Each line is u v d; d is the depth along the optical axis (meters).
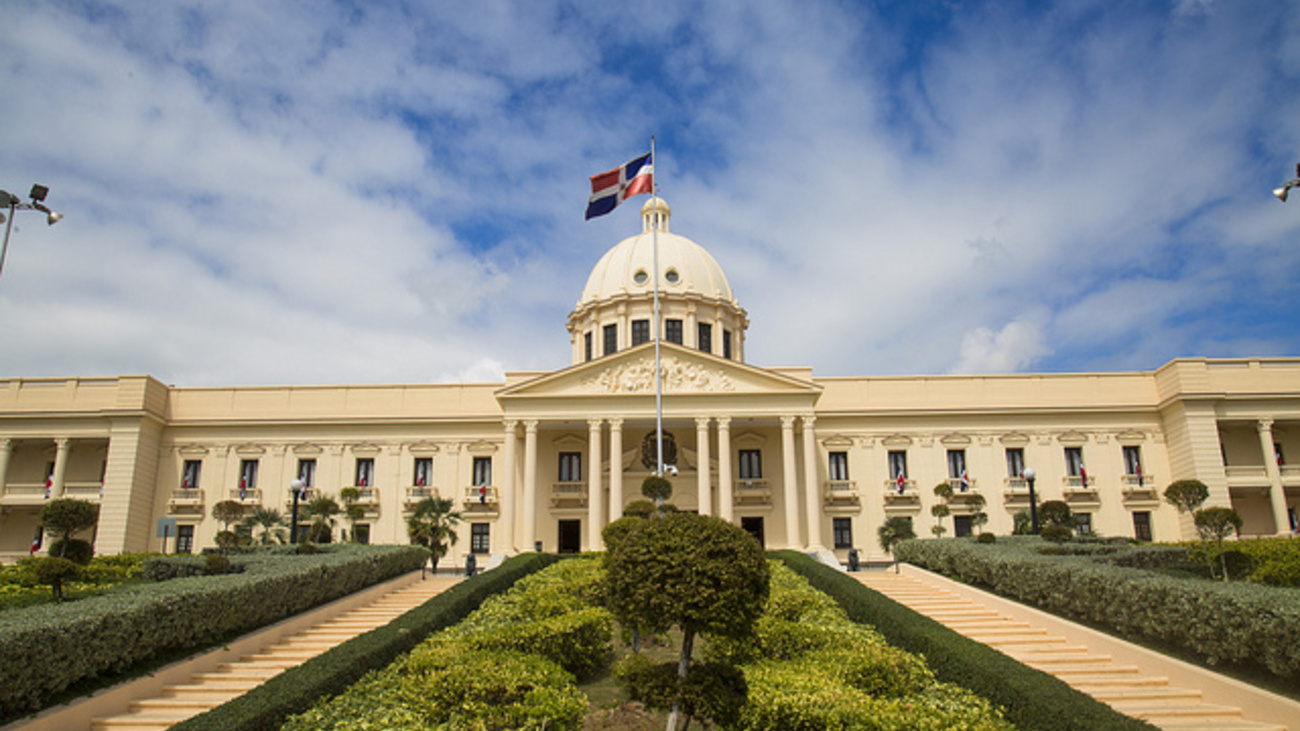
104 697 15.95
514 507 44.94
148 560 27.06
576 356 58.00
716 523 13.97
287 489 49.91
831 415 50.59
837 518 49.84
